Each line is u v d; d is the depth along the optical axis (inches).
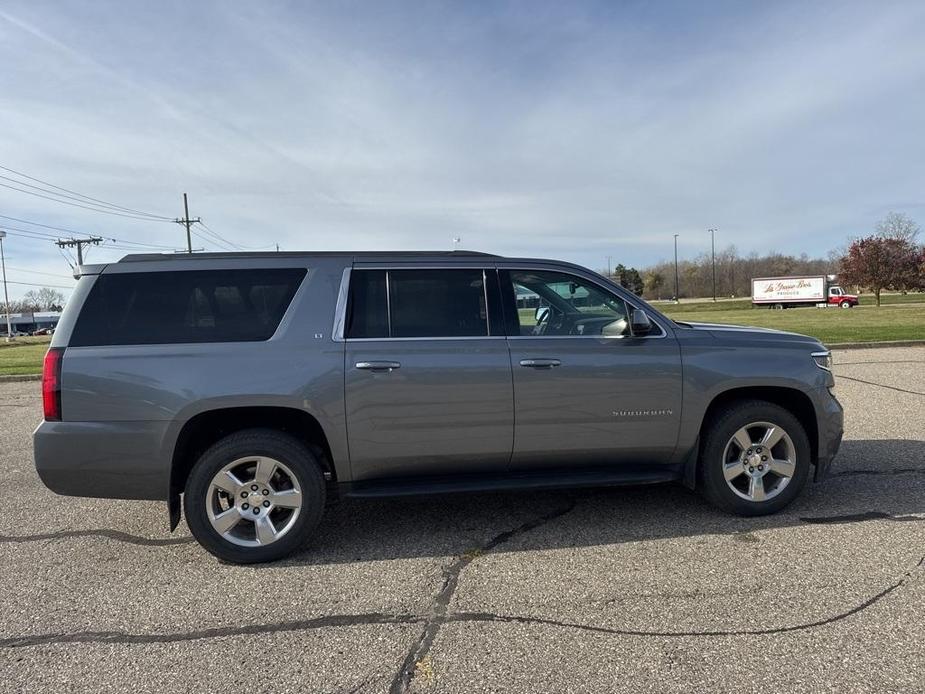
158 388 148.7
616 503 189.8
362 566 151.1
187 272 157.8
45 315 4478.3
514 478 166.9
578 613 125.7
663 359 168.7
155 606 133.5
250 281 159.5
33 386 540.7
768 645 112.5
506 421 161.8
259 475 153.3
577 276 173.6
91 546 167.8
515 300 168.9
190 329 153.9
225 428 164.1
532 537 165.6
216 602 134.7
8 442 299.7
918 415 298.0
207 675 108.2
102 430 147.9
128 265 157.2
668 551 154.0
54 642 119.7
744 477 178.5
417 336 161.0
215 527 152.3
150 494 151.0
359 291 162.4
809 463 178.1
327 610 130.1
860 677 102.6
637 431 168.7
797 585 134.6
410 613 128.0
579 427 165.6
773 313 1595.7
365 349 157.0
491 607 129.3
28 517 190.9
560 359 163.8
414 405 157.5
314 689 103.6
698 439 173.0
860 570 140.6
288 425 164.4
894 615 121.3
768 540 158.7
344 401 154.9
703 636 116.1
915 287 2027.6
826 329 794.2
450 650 113.9
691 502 188.9
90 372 148.4
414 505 192.9
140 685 105.7
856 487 196.4
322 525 178.9
